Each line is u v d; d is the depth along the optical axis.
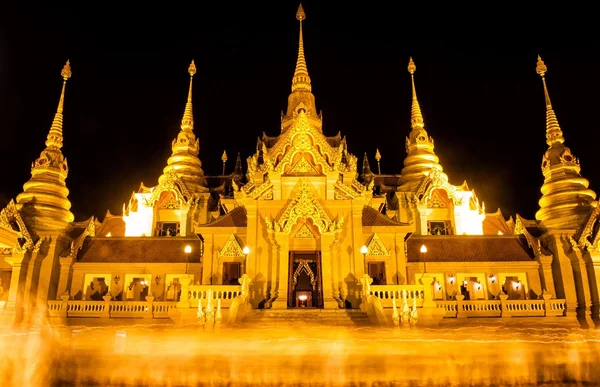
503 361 20.58
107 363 20.16
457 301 37.06
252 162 44.22
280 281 35.75
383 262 39.25
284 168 39.94
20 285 39.19
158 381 17.98
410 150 61.06
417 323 31.97
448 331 30.16
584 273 39.47
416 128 61.84
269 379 18.11
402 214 54.16
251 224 38.19
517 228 45.72
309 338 26.20
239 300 31.42
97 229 52.34
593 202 44.56
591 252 39.31
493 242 43.56
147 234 52.31
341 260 37.19
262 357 21.11
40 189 45.78
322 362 20.20
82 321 37.47
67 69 52.94
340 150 40.69
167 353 22.14
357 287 36.38
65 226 44.97
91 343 25.56
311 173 39.53
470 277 41.25
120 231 53.19
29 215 43.66
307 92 53.03
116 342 22.41
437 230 53.84
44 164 47.34
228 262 39.62
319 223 36.69
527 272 41.28
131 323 37.12
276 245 37.16
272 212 38.56
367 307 32.31
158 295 40.88
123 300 39.97
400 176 61.44
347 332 28.36
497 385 18.08
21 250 39.91
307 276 39.22
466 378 18.58
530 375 19.06
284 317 32.28
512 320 37.19
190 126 62.28
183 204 53.44
